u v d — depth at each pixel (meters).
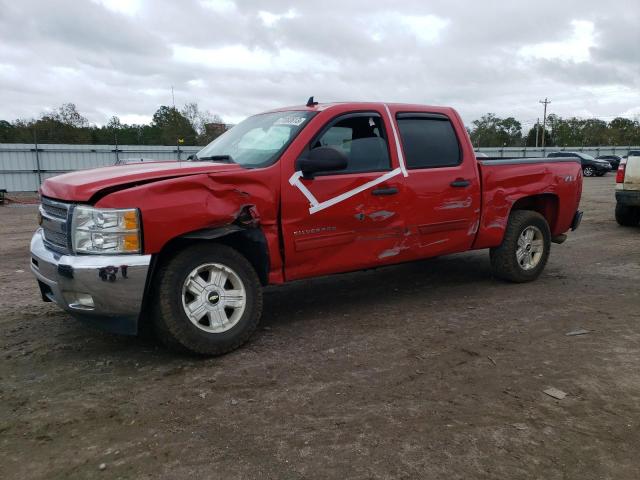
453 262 7.47
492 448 2.82
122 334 4.12
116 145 28.41
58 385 3.60
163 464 2.70
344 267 4.73
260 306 4.29
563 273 6.80
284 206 4.29
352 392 3.47
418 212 5.09
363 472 2.62
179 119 55.28
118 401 3.37
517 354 4.11
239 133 5.18
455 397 3.40
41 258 3.91
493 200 5.73
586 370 3.80
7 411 3.24
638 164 10.32
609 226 11.16
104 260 3.58
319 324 4.84
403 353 4.14
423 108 5.36
